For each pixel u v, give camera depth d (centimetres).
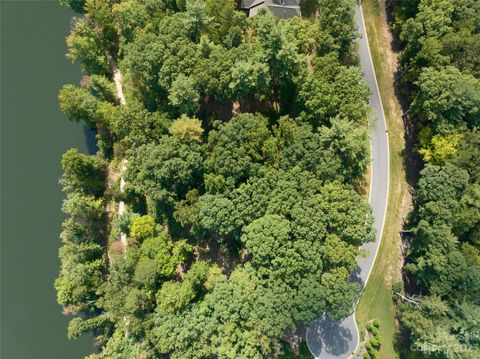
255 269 7475
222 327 7156
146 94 8806
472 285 7100
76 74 10025
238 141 7438
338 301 7025
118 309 7800
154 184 7794
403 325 8312
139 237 8169
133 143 8219
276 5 8425
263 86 7819
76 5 9631
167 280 8362
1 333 8919
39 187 9588
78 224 8700
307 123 7744
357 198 7350
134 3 8494
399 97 9131
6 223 9400
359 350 8238
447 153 7706
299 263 6931
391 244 8644
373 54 9238
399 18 8831
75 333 8119
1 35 10106
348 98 7594
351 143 7150
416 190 8788
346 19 7825
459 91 7319
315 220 7056
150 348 7744
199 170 7894
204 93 8481
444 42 7775
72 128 9794
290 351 8156
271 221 7069
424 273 7706
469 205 7412
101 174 9288
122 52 9375
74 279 8088
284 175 7412
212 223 7406
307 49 8200
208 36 8081
